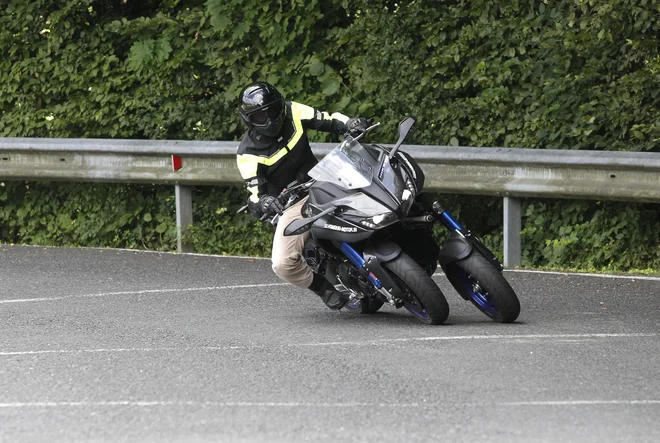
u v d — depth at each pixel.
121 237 50.28
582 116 42.47
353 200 29.83
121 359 27.36
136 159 48.06
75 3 52.00
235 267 42.31
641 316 31.66
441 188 42.66
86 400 23.56
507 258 42.03
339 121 33.22
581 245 41.91
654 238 41.19
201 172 46.59
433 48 46.69
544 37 43.69
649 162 38.28
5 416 22.52
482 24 45.12
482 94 44.53
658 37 42.47
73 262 44.06
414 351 27.48
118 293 37.06
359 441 20.38
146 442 20.61
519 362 26.09
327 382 24.64
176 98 50.62
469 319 31.83
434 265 31.83
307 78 48.94
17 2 53.16
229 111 49.47
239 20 49.88
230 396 23.64
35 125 52.28
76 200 50.75
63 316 33.28
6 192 51.91
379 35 47.06
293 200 32.22
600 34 41.91
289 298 35.81
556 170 40.38
